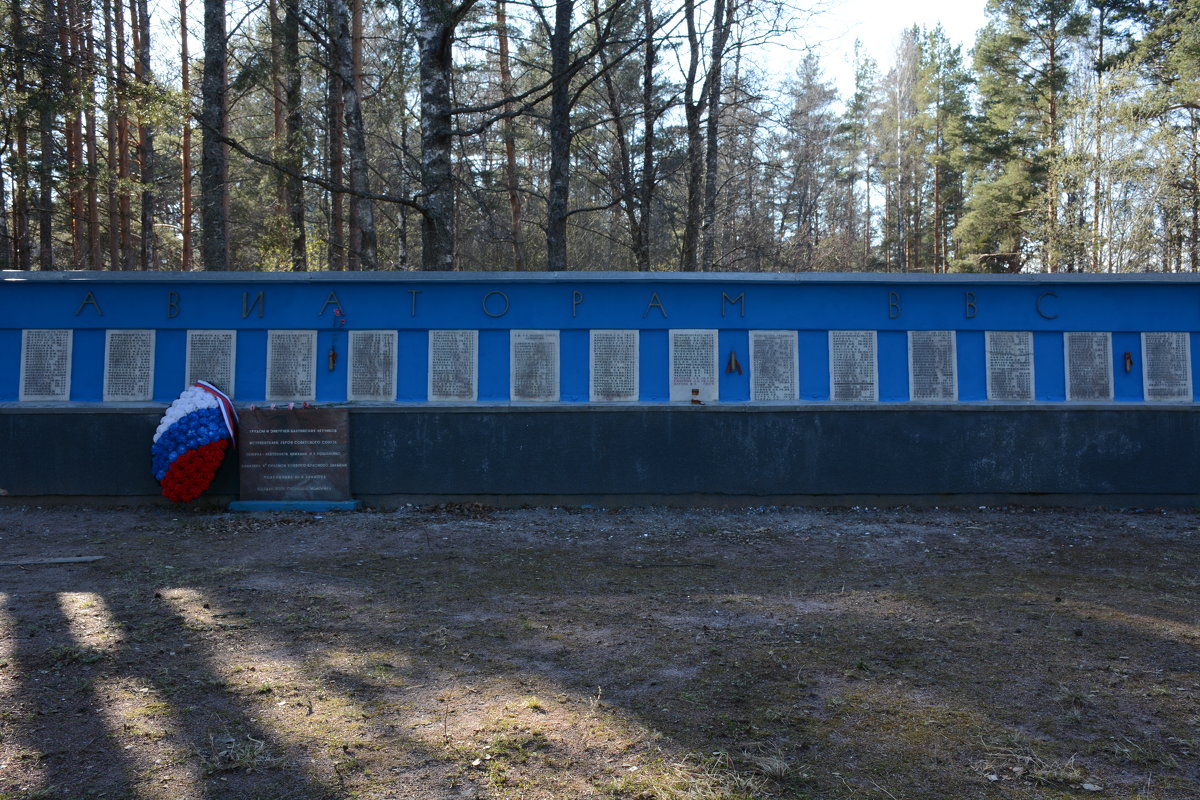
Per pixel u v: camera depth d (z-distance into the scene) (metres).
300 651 5.14
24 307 10.49
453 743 3.84
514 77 29.25
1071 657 5.05
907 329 10.62
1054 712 4.23
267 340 10.58
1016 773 3.57
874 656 5.07
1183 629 5.61
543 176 33.34
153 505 10.34
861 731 4.00
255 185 27.23
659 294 10.64
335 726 4.03
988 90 38.06
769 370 10.59
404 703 4.32
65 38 19.97
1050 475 10.45
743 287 10.65
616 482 10.41
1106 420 10.48
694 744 3.85
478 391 10.55
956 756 3.74
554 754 3.74
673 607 6.20
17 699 4.34
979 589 6.73
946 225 51.50
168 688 4.51
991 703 4.34
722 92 23.58
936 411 10.47
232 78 23.86
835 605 6.25
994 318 10.63
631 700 4.37
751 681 4.65
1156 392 10.60
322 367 10.58
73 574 7.09
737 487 10.41
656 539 8.80
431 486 10.40
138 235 34.72
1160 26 32.53
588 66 24.48
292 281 10.54
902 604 6.27
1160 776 3.55
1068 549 8.30
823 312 10.63
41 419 10.34
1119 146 31.58
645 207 22.83
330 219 27.81
